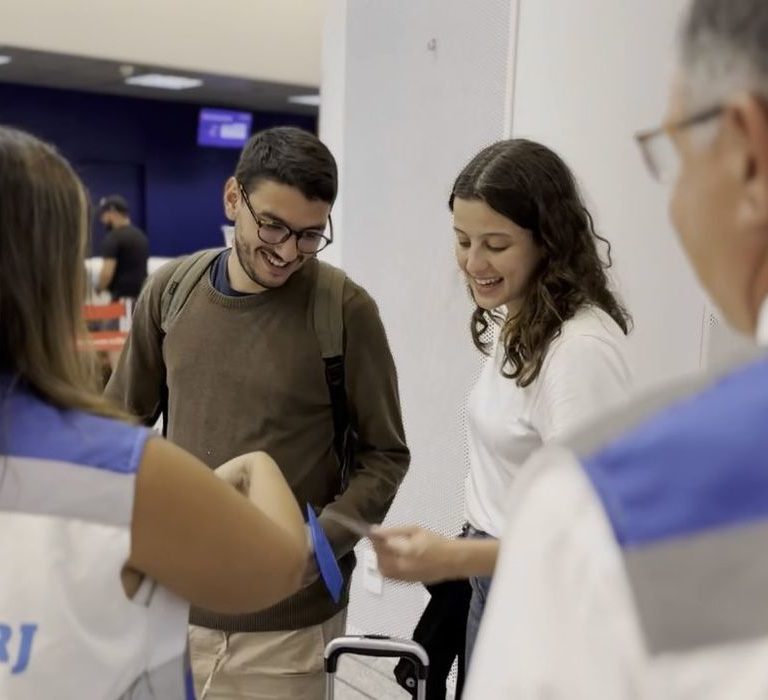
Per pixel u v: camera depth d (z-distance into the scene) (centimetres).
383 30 302
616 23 229
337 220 329
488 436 157
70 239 86
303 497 171
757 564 44
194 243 1174
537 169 148
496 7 265
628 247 234
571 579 48
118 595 83
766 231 53
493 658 52
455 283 284
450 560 137
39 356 84
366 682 301
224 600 90
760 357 51
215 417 170
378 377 172
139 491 82
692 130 54
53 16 675
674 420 49
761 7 50
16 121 1002
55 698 81
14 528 81
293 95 987
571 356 138
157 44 722
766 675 43
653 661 45
